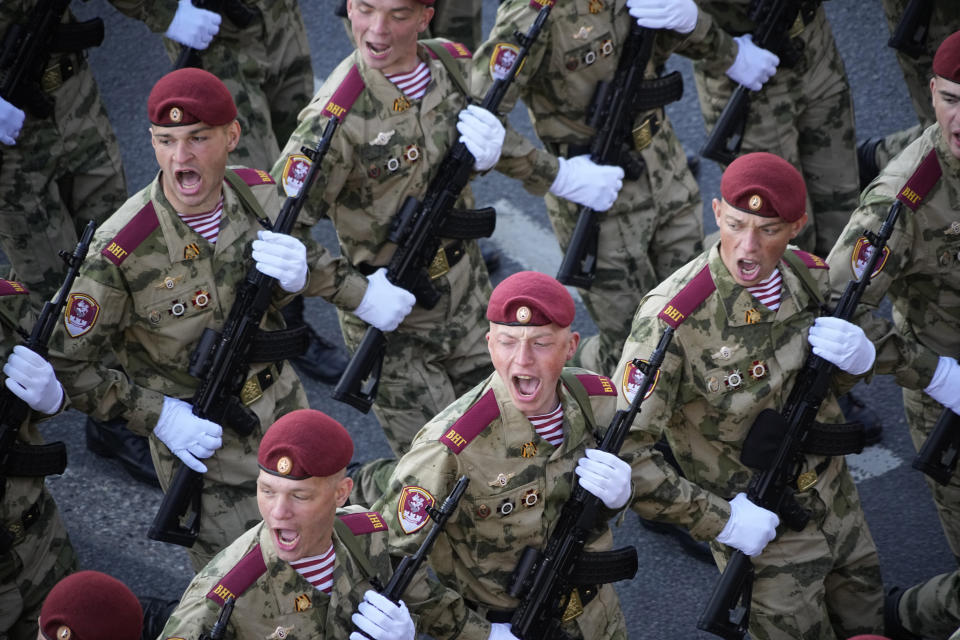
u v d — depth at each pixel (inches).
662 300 719.1
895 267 772.0
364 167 821.9
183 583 885.8
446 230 847.7
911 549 901.2
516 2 880.9
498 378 653.3
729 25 984.9
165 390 767.1
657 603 874.1
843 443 746.2
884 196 770.2
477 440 641.6
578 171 908.6
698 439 746.8
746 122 996.6
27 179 930.7
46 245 948.0
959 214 773.9
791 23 966.4
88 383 733.9
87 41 928.9
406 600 632.4
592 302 960.3
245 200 767.7
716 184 1217.4
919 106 1079.6
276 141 1052.5
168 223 738.2
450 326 874.1
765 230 690.8
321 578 615.2
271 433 593.3
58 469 740.0
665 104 928.9
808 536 753.0
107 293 727.1
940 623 803.4
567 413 659.4
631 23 901.8
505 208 1212.5
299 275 766.5
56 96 930.1
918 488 944.9
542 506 657.0
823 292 751.1
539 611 661.3
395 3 783.1
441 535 655.8
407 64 821.9
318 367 1050.1
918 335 824.3
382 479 868.0
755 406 722.2
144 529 929.5
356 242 854.5
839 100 1023.6
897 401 1005.8
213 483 778.2
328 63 1368.1
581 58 894.4
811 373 730.8
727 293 709.9
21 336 718.5
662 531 924.0
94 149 959.6
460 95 851.4
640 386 669.3
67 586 589.9
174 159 719.1
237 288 760.3
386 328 833.5
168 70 1365.7
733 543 725.9
